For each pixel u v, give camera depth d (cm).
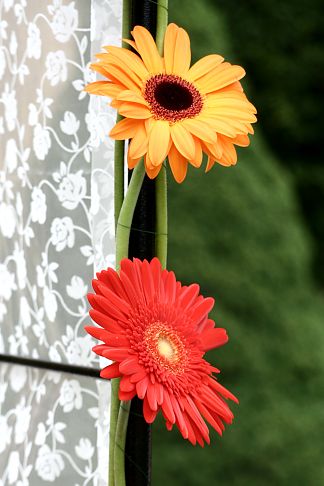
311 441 277
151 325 91
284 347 282
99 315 90
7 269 129
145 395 90
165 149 92
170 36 96
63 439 121
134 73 94
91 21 117
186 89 95
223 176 280
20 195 127
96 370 117
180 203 275
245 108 96
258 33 369
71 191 120
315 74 370
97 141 117
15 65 127
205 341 94
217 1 367
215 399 92
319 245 368
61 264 121
